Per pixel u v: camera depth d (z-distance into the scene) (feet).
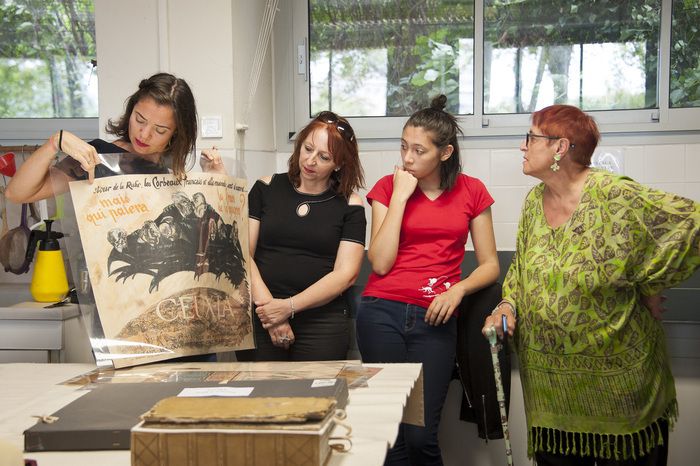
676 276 6.47
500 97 10.89
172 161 6.28
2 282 10.88
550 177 6.93
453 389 8.98
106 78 9.48
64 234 5.94
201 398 4.15
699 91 10.40
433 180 8.17
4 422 4.70
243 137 9.70
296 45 11.21
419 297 7.85
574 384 6.87
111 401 4.67
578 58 10.67
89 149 5.91
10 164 10.21
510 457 7.02
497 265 8.20
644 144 10.49
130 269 5.98
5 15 11.14
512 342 7.53
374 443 4.17
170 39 9.34
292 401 4.04
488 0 10.77
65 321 8.61
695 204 6.33
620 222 6.49
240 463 3.69
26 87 11.25
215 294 6.34
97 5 9.45
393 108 11.16
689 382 8.68
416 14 10.98
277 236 8.05
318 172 7.96
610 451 6.88
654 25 10.43
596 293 6.64
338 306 8.14
